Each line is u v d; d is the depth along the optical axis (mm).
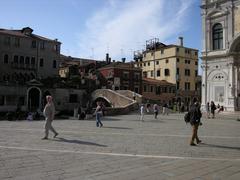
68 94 51750
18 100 47344
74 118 28781
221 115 33531
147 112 37750
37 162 8266
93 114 29109
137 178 6785
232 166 8094
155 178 6805
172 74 69812
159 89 68062
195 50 73312
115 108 33875
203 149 10773
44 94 49969
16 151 9922
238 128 18984
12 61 52781
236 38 36250
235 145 11797
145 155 9461
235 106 36625
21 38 54000
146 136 14273
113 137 13750
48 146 10977
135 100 40781
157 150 10383
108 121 24438
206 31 40156
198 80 73438
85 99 53156
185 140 13047
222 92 38094
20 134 14641
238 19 36594
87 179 6652
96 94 50562
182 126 19875
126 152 9930
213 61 39281
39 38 56281
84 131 16328
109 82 62531
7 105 46000
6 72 52188
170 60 70375
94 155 9352
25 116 27547
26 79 54344
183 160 8805
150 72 75625
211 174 7230
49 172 7203
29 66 54562
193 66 72750
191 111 11867
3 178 6648
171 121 24547
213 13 39438
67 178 6711
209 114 30641
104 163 8250
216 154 9844
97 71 63844
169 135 14781
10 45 52781
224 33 38000
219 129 18266
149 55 76125
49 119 12961
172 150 10438
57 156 9133
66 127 18734
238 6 36656
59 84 51281
